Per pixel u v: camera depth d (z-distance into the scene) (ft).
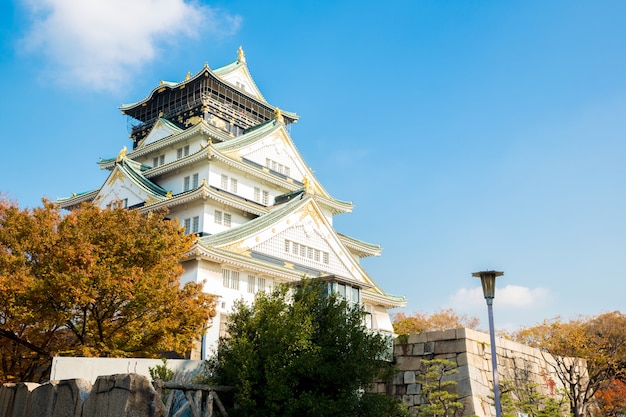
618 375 146.00
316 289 73.41
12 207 94.22
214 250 125.08
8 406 55.83
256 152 184.96
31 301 87.10
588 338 145.59
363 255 202.08
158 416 39.04
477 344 103.35
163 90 213.87
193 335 96.84
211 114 204.03
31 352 98.89
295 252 150.20
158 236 95.91
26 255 91.86
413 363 105.81
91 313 91.30
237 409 63.31
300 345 64.95
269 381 61.62
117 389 40.86
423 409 94.43
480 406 95.76
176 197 157.07
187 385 59.88
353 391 66.74
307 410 61.11
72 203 194.90
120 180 177.58
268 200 184.03
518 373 110.93
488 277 68.80
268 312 69.46
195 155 166.61
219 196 156.15
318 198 191.01
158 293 88.99
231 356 67.46
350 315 71.82
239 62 229.66
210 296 101.24
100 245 92.02
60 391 47.93
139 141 217.56
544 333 139.03
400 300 173.17
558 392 119.55
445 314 241.76
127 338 91.97
